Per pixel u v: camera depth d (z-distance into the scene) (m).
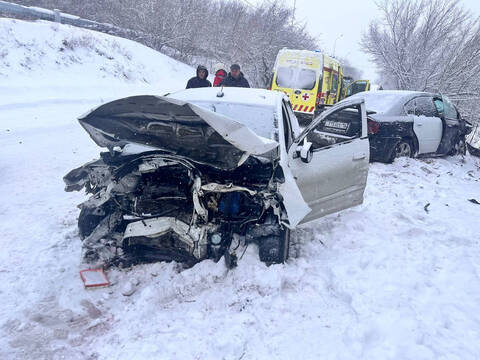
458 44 21.91
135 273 3.96
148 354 2.90
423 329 3.21
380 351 2.96
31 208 5.49
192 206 3.86
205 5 27.73
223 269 3.90
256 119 4.68
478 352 2.98
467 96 20.73
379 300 3.65
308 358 2.92
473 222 5.85
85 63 17.20
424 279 4.06
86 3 24.73
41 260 4.11
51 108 12.26
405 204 6.60
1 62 13.82
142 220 3.83
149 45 24.78
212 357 2.91
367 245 4.86
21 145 8.41
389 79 27.20
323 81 15.67
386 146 8.67
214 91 5.39
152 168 3.84
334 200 5.18
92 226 4.41
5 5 18.16
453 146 10.84
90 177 4.36
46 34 16.77
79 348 2.96
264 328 3.25
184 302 3.57
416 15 24.38
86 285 3.65
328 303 3.66
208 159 3.87
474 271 4.23
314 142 5.22
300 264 4.27
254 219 3.98
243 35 27.42
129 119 4.14
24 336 3.04
